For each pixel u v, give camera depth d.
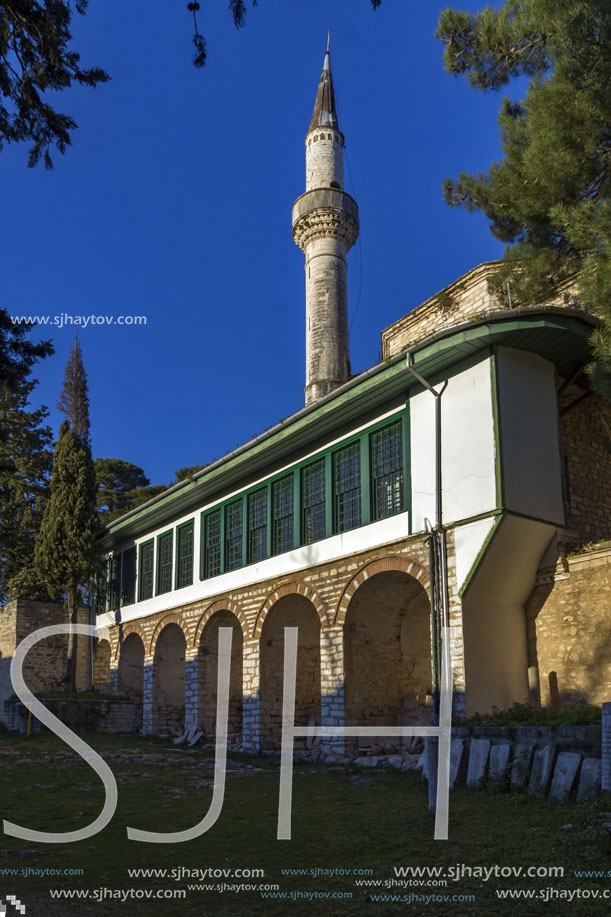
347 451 18.88
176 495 24.61
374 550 17.33
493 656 15.02
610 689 13.95
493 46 14.87
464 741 12.74
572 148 13.21
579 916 6.21
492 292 17.20
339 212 36.75
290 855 8.98
